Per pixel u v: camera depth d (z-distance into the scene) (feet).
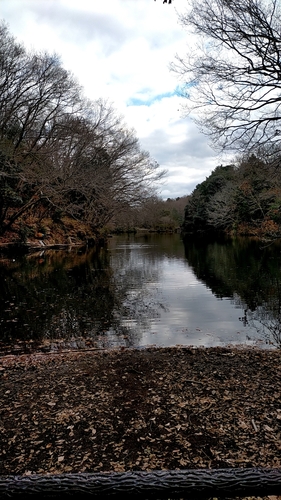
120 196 97.76
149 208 122.31
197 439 10.95
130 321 26.99
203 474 3.62
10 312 29.78
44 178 70.18
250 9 24.84
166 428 11.60
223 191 116.16
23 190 78.43
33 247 85.35
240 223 116.57
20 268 56.85
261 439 10.82
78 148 86.53
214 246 96.99
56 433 11.49
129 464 9.87
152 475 3.64
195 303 32.48
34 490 3.54
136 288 40.34
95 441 11.02
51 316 28.50
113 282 44.45
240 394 13.82
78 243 104.17
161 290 39.04
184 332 24.14
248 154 31.14
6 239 78.48
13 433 11.53
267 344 21.30
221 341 22.15
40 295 36.55
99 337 23.34
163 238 151.23
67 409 12.98
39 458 10.26
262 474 3.59
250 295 35.06
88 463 9.98
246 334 23.38
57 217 102.68
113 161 95.25
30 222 92.43
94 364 17.70
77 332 24.44
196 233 161.07
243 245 95.61
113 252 86.53
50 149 75.46
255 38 25.85
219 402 13.20
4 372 16.93
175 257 73.41
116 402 13.44
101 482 3.56
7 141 70.90
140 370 16.69
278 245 88.22
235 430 11.34
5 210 75.82
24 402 13.64
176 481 3.57
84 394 14.20
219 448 10.46
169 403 13.25
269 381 14.99
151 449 10.54
